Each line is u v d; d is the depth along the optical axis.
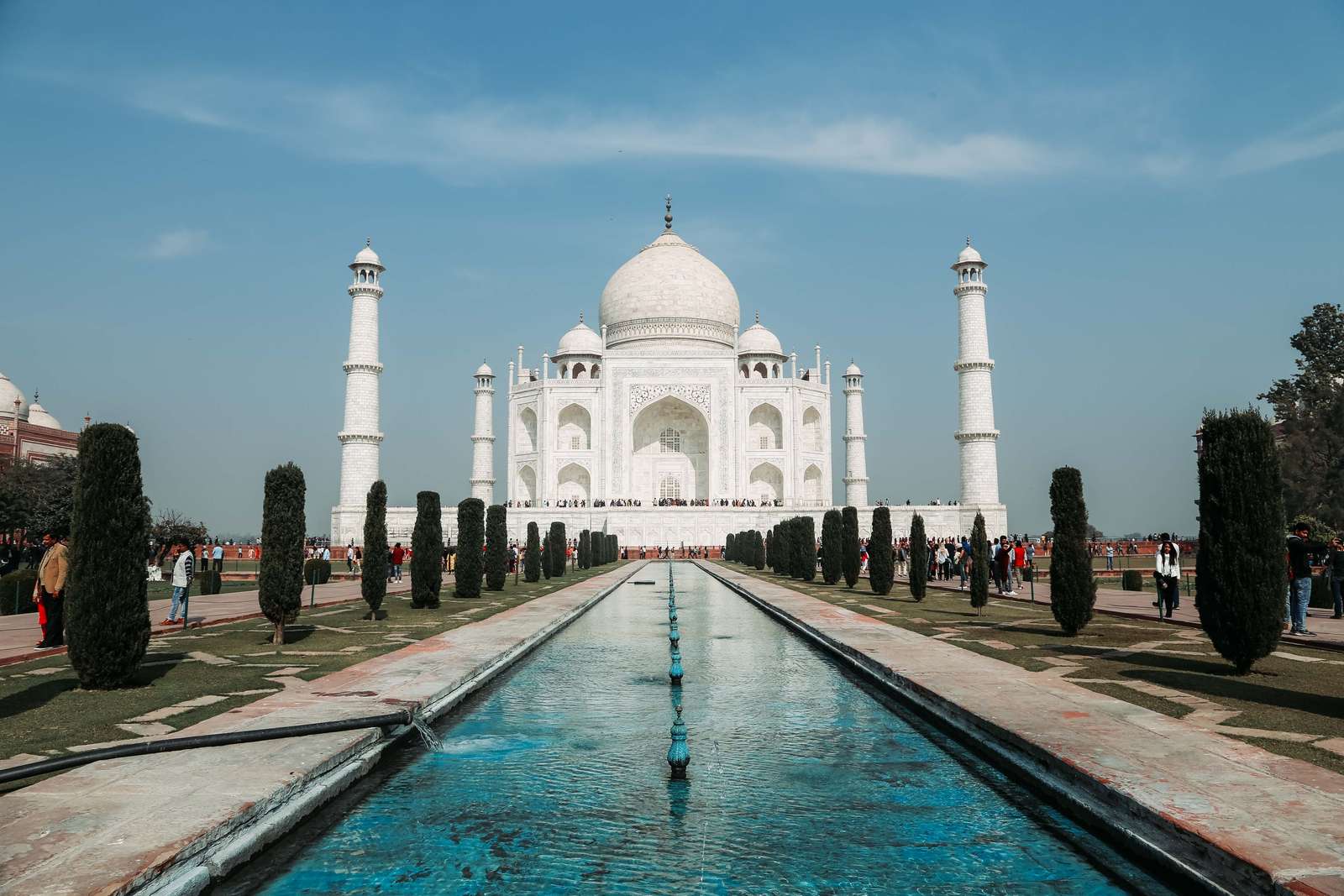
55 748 10.12
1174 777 8.53
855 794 9.35
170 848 6.88
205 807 7.84
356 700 12.55
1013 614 26.58
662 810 8.88
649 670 17.48
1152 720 11.09
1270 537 14.98
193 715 11.99
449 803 9.12
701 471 95.25
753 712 13.46
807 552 45.31
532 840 8.09
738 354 98.25
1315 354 63.41
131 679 14.64
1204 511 15.52
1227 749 9.59
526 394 92.44
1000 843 7.97
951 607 29.11
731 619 27.73
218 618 25.64
